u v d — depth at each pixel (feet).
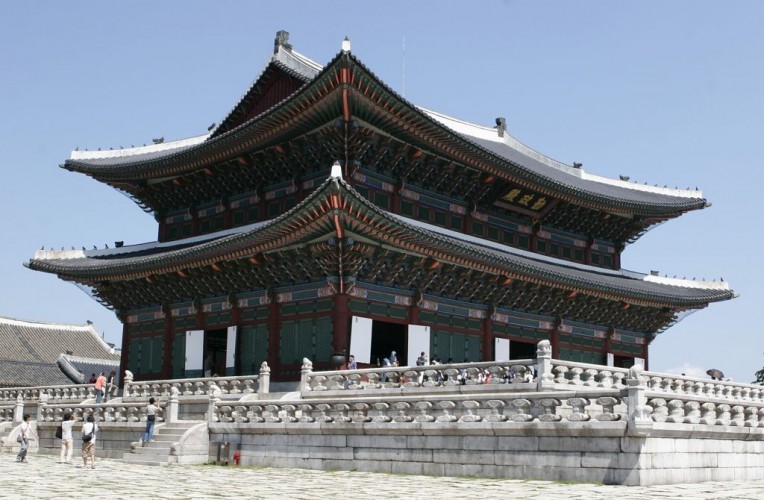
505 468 94.02
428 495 77.66
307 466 111.55
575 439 89.56
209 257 174.29
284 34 200.95
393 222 149.48
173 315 199.72
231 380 147.23
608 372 118.01
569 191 207.82
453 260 168.35
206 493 80.84
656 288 229.45
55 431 149.59
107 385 176.65
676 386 124.47
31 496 77.92
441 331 178.50
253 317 178.09
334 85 152.76
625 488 82.64
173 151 228.63
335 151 169.89
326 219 147.54
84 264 208.85
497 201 204.85
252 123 171.22
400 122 165.17
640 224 240.53
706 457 92.99
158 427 131.64
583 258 232.53
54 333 310.65
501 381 115.96
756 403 101.81
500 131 246.47
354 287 162.50
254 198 195.72
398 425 102.89
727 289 240.32
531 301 197.77
